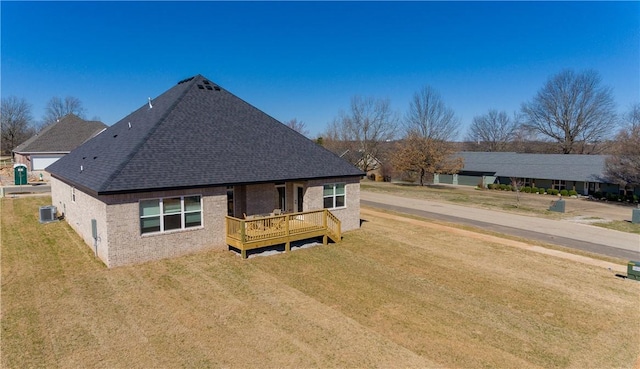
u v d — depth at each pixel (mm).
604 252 19188
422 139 56750
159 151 16688
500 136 90625
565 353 9367
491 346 9578
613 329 10680
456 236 21750
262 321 10562
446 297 12602
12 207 26859
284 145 21375
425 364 8680
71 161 22609
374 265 15773
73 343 9203
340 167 21672
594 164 49500
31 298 11727
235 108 22266
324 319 10781
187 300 11812
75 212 19656
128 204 14570
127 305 11359
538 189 49469
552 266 16375
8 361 8414
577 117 67688
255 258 16188
